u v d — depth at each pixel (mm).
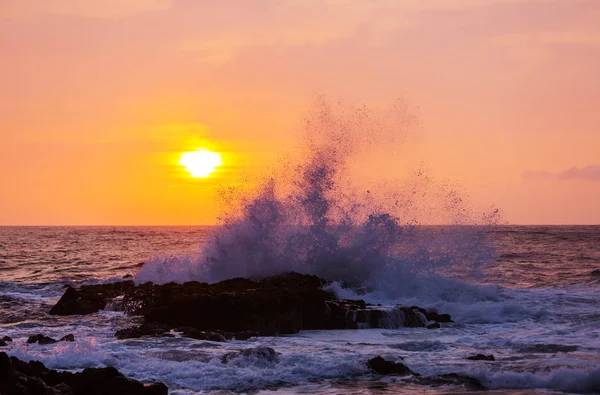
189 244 108188
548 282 40094
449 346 20000
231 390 14930
